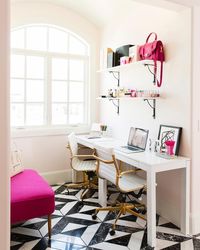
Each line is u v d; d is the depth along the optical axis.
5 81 1.19
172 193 2.61
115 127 3.73
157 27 2.79
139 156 2.52
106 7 3.51
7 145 1.22
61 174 3.94
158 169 2.24
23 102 3.74
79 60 4.12
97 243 2.23
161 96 2.77
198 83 2.42
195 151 2.43
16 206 2.10
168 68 2.65
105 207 2.80
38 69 3.82
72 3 3.65
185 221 2.41
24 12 3.53
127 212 2.81
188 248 2.17
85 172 3.53
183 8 2.37
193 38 2.35
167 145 2.47
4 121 1.20
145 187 2.48
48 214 2.25
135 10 3.17
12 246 2.18
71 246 2.19
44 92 3.88
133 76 3.27
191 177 2.43
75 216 2.75
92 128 3.99
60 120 4.04
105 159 2.65
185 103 2.45
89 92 4.15
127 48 3.15
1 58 1.17
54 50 3.91
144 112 3.07
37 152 3.78
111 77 3.81
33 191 2.26
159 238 2.33
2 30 1.17
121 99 3.39
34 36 3.76
